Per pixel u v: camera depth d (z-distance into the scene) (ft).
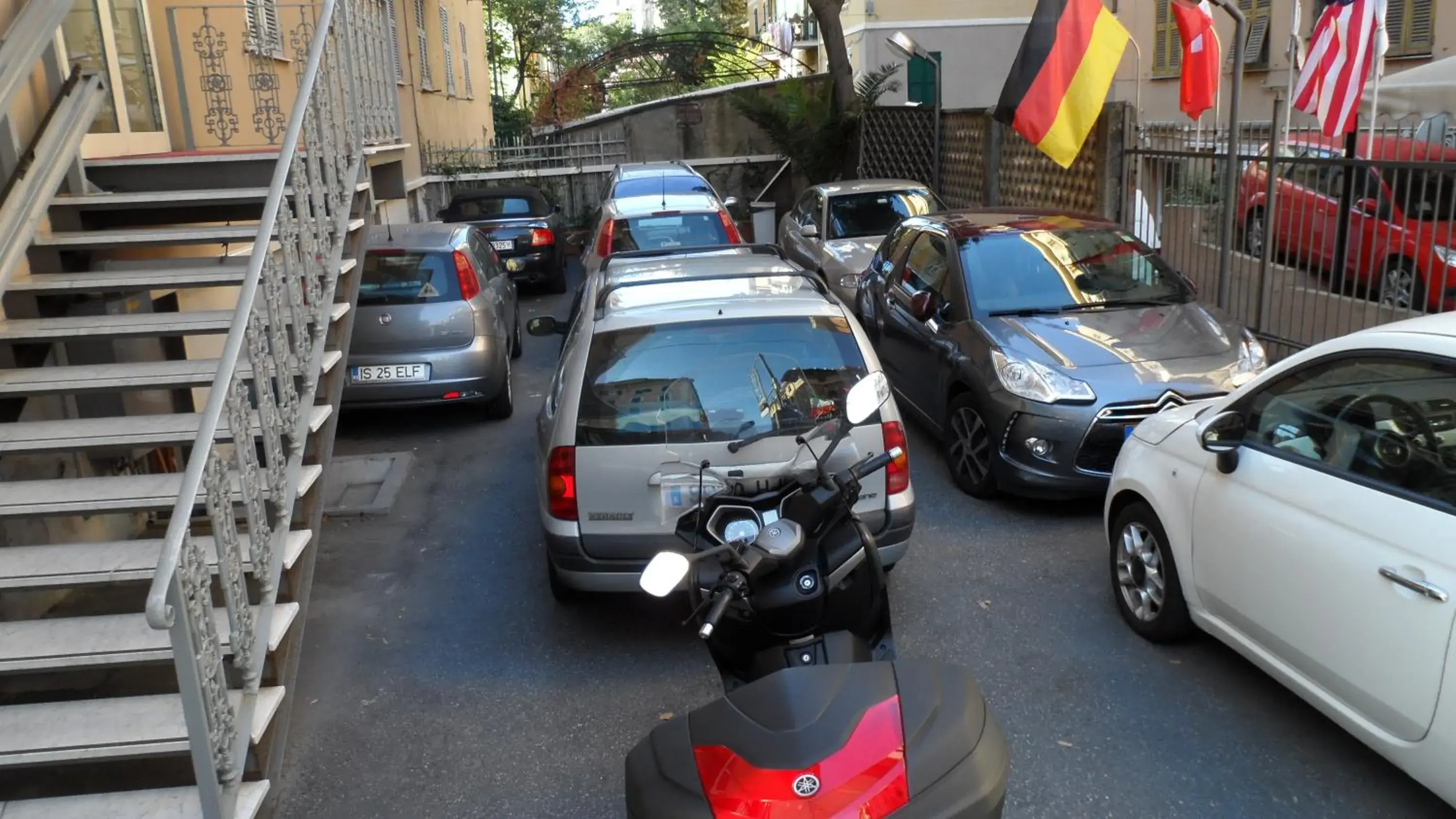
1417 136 32.83
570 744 14.61
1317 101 32.14
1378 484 12.00
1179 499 15.26
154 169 21.18
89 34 22.66
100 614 17.69
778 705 9.39
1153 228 33.53
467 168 69.67
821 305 17.57
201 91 31.73
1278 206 27.63
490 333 28.89
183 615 10.58
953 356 23.21
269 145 30.53
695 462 15.61
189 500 10.87
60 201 19.65
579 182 72.28
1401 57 52.65
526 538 21.98
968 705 9.66
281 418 15.33
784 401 16.11
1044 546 20.22
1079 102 28.50
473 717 15.40
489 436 29.37
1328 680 12.52
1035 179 41.73
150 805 11.91
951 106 78.79
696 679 16.11
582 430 16.03
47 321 17.75
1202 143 32.12
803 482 11.26
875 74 64.95
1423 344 12.10
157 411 22.68
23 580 13.44
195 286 18.42
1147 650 16.25
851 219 39.14
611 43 159.53
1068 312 23.18
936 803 8.95
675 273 20.86
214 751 11.21
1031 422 20.59
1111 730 14.20
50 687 16.25
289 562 14.61
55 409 19.22
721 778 9.01
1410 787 12.71
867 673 9.80
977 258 24.79
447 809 13.35
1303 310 27.20
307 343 17.01
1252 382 14.52
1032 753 13.79
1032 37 28.48
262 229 14.87
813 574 10.55
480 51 95.71
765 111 66.95
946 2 77.05
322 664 17.16
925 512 22.20
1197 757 13.52
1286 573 13.01
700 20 163.94
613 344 16.78
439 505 24.17
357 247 22.18
